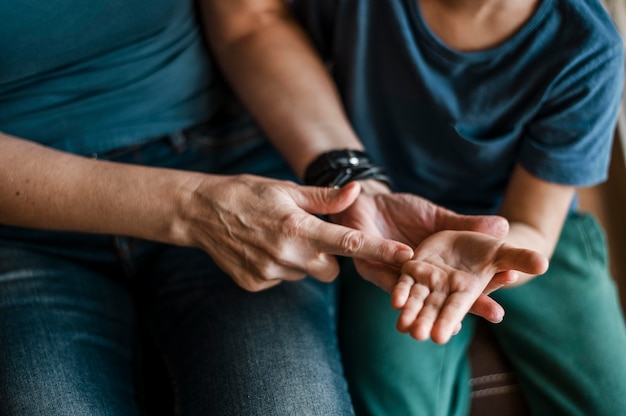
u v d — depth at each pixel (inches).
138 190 29.4
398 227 30.9
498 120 33.8
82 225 30.2
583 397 32.2
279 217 27.7
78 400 28.4
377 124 38.3
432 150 36.8
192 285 33.9
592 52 29.7
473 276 25.0
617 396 31.8
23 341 29.7
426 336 23.0
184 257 35.2
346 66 36.5
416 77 34.0
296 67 36.0
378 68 35.6
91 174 29.5
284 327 31.1
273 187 28.7
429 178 38.3
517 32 31.0
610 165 46.5
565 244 37.7
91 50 33.2
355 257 27.2
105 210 29.5
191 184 29.4
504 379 35.1
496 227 27.7
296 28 37.7
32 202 29.4
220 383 29.3
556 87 30.8
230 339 30.7
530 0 30.2
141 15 33.1
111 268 35.8
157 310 34.6
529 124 32.8
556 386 33.2
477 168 35.9
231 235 28.7
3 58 31.6
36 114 33.7
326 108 35.4
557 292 35.8
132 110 35.2
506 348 35.7
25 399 27.8
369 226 30.7
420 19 32.3
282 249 27.8
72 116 34.3
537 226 32.4
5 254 33.2
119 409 29.7
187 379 30.5
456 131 34.3
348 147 34.1
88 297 33.6
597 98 30.4
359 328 35.3
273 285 32.3
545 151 31.5
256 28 37.0
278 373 29.2
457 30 32.0
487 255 25.6
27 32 31.2
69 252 34.5
